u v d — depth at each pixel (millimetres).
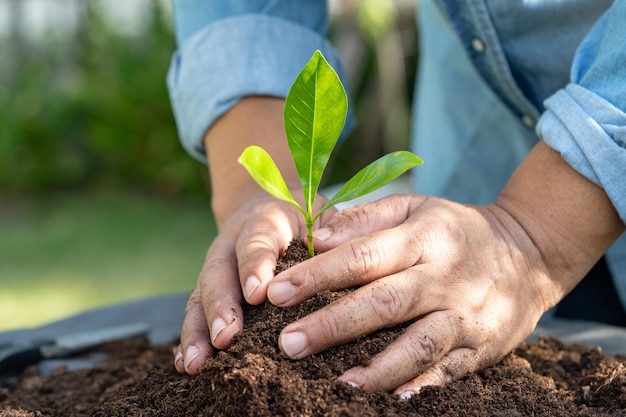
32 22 2506
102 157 2432
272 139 637
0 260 1836
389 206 535
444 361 495
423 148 848
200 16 693
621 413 493
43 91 2406
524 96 676
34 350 644
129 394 539
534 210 536
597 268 745
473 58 677
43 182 2412
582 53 550
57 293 1585
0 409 551
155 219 2156
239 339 482
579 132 514
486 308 501
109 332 688
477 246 515
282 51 667
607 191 508
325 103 477
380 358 473
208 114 660
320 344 471
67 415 548
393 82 1964
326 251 518
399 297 480
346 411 451
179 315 732
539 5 624
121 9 2475
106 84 2387
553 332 654
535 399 499
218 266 534
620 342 628
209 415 471
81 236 2018
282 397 454
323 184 2090
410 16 1950
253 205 578
